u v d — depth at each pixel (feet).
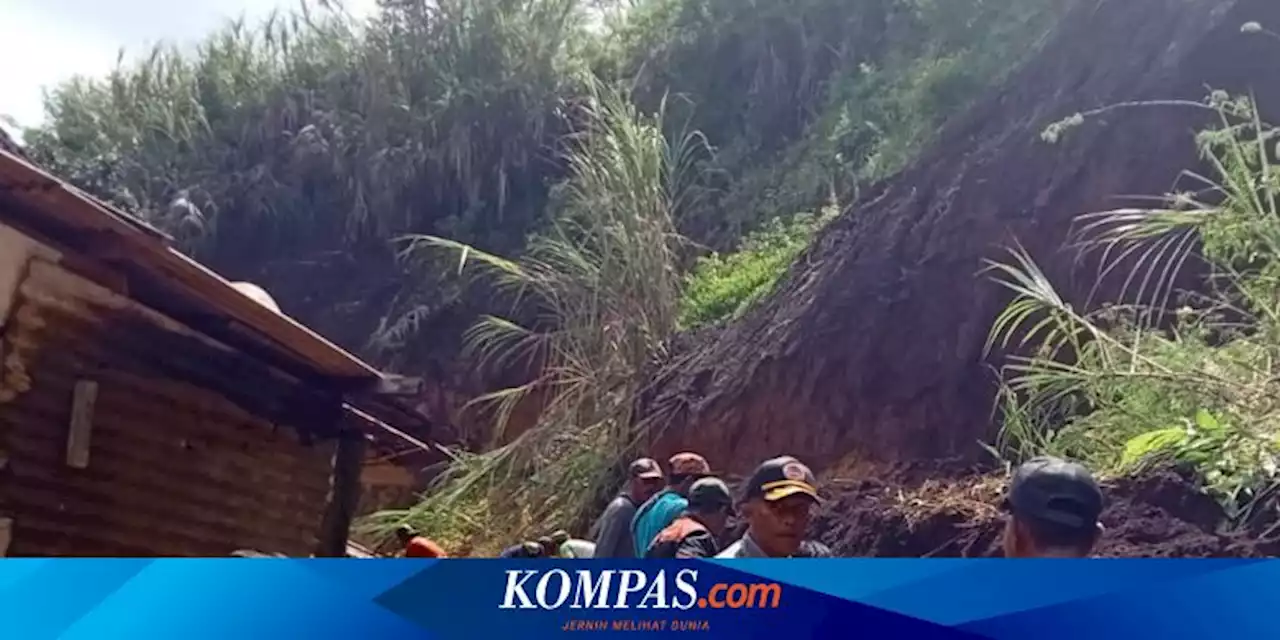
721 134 64.75
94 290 20.25
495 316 58.65
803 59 63.52
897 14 60.49
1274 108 29.01
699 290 44.06
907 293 31.24
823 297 33.12
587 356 36.96
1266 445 17.61
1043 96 34.04
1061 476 9.87
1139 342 22.57
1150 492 18.15
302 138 69.21
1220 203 26.55
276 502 26.63
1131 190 29.35
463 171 66.13
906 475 26.63
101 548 20.71
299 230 69.36
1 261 18.20
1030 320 28.17
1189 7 31.91
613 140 39.04
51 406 19.69
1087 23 34.60
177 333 22.65
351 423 29.53
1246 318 22.63
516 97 66.33
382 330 61.98
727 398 33.32
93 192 69.56
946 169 34.19
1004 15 47.03
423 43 68.74
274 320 22.61
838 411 30.81
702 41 66.95
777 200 54.49
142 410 21.90
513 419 45.34
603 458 34.12
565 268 41.78
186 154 71.72
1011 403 23.70
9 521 18.60
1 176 17.10
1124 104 29.71
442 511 35.70
